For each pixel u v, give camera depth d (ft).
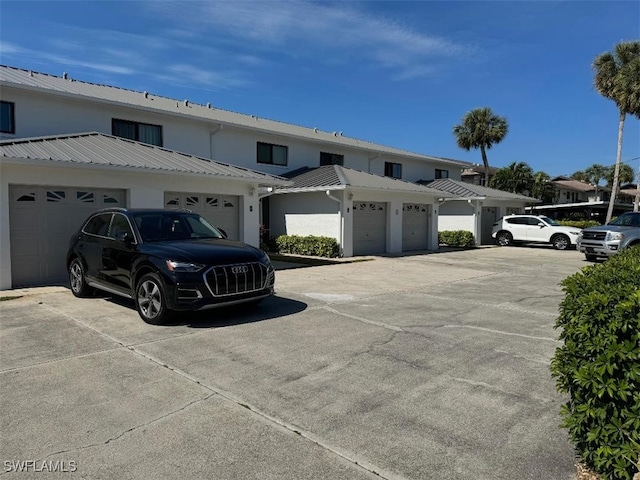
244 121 64.90
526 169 125.80
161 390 13.76
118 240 24.31
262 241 62.75
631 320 8.76
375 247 61.26
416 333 20.42
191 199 40.50
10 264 30.25
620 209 133.90
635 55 95.45
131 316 22.98
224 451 10.38
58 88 45.03
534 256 61.00
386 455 10.26
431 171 97.04
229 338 19.21
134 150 40.19
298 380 14.65
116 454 10.23
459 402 13.10
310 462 9.96
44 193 32.09
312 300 27.78
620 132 97.14
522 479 9.32
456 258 57.16
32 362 16.14
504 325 22.07
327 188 54.39
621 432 8.61
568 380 9.70
